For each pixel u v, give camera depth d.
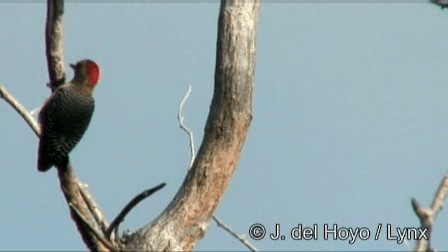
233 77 27.12
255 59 27.56
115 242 27.80
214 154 27.44
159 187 26.67
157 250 27.19
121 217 26.95
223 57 27.22
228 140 27.39
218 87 27.28
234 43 27.20
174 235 27.38
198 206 27.52
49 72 30.70
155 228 27.50
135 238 27.52
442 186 23.50
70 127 32.31
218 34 27.39
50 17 29.02
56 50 29.73
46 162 31.45
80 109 32.56
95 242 28.25
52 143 31.81
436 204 23.25
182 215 27.48
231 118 27.22
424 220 22.89
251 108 27.52
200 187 27.52
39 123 32.44
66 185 28.73
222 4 27.45
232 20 27.23
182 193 27.73
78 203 28.78
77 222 28.61
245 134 27.55
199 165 27.53
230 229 28.11
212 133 27.41
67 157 28.64
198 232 27.61
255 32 27.56
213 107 27.45
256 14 27.61
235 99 27.17
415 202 23.00
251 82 27.44
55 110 32.22
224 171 27.50
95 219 28.80
